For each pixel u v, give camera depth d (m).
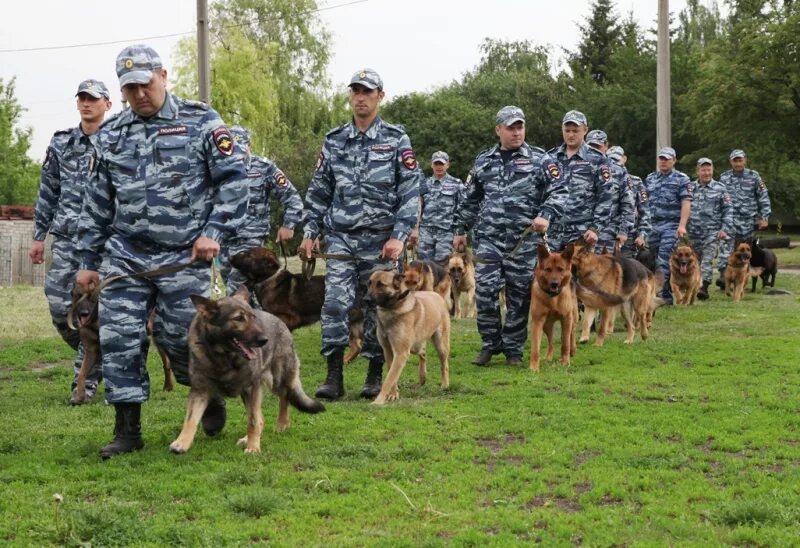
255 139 35.25
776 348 10.27
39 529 4.30
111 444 5.83
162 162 5.68
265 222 9.95
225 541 4.21
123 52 5.60
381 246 7.80
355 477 5.27
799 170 41.66
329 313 7.75
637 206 14.30
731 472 5.42
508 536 4.27
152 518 4.53
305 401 6.45
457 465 5.55
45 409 7.51
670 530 4.36
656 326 13.11
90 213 5.85
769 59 31.81
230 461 5.64
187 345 5.84
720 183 17.75
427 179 15.05
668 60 20.17
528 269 9.32
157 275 5.71
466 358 10.09
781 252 31.69
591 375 8.61
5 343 11.78
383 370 9.45
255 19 40.41
